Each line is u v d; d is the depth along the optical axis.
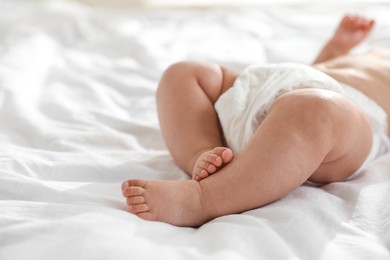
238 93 0.87
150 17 2.24
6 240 0.58
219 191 0.70
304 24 1.98
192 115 0.89
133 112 1.23
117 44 1.80
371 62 1.09
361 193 0.74
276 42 1.74
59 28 1.92
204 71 0.94
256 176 0.70
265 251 0.59
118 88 1.38
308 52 1.60
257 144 0.71
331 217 0.68
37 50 1.63
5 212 0.65
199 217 0.71
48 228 0.60
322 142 0.71
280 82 0.84
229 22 2.07
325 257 0.60
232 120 0.85
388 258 0.60
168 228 0.65
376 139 0.91
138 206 0.68
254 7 2.34
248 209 0.71
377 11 2.06
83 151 0.95
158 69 1.50
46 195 0.72
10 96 1.21
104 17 2.15
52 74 1.49
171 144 0.88
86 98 1.28
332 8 2.20
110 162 0.86
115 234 0.59
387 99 0.98
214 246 0.59
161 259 0.55
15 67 1.44
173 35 1.93
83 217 0.62
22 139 1.02
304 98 0.74
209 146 0.84
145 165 0.89
